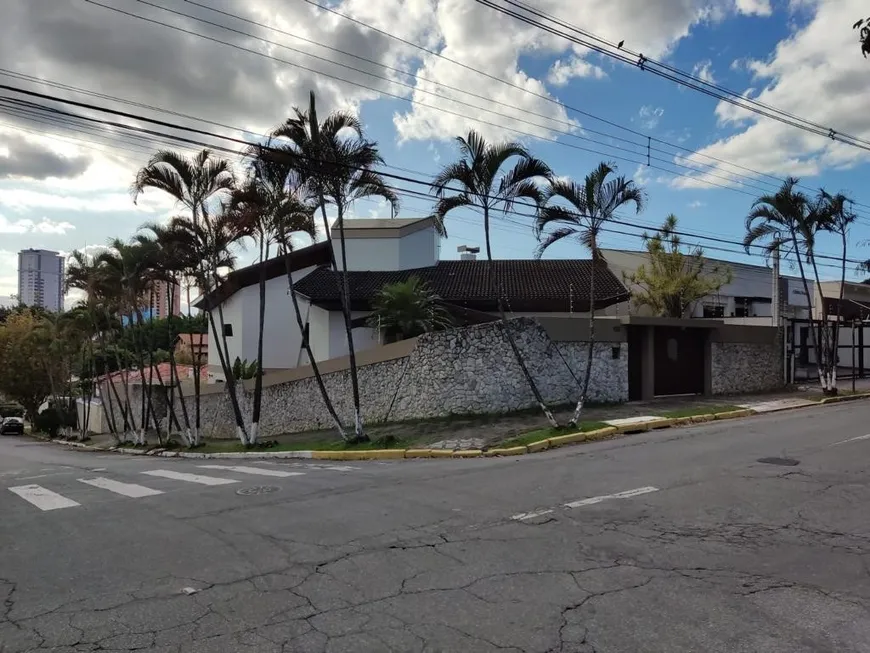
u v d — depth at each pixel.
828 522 6.51
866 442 11.88
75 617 4.38
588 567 5.21
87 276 26.58
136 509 8.09
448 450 13.48
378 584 4.91
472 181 14.39
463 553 5.66
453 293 27.34
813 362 32.06
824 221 22.64
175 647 3.87
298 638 3.96
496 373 17.70
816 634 3.92
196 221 19.22
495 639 3.89
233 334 33.78
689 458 10.56
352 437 15.87
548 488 8.53
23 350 48.34
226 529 6.78
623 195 14.46
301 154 14.79
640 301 32.44
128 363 42.47
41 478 12.41
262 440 21.02
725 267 35.75
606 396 19.22
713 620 4.13
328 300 27.86
